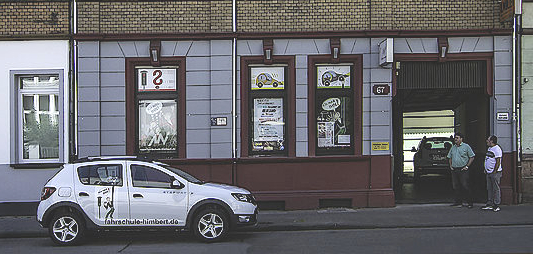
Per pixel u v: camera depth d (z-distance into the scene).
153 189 9.29
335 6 12.97
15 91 13.02
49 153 13.25
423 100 17.20
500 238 9.17
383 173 12.87
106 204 9.22
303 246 8.95
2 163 12.91
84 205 9.24
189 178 9.75
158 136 13.18
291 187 12.88
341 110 13.20
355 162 12.93
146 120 13.19
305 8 12.95
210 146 12.91
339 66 13.19
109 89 12.91
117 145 12.90
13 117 12.94
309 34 12.86
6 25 12.92
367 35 12.85
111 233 10.33
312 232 10.40
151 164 9.49
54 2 12.93
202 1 13.00
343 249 8.59
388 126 12.91
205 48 12.97
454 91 14.40
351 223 10.84
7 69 12.93
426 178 19.34
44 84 13.20
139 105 13.18
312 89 12.98
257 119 13.17
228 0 12.94
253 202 9.78
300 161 12.86
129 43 12.94
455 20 12.94
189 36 12.85
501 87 12.86
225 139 12.86
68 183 9.35
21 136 13.17
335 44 12.82
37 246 9.54
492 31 12.77
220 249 8.84
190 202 9.29
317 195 12.80
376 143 12.88
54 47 12.91
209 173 12.89
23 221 12.02
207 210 9.33
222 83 12.87
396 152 17.94
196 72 12.95
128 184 9.30
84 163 9.50
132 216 9.23
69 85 12.87
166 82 13.17
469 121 16.05
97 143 12.82
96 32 12.88
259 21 12.94
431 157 17.25
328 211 12.47
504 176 12.82
